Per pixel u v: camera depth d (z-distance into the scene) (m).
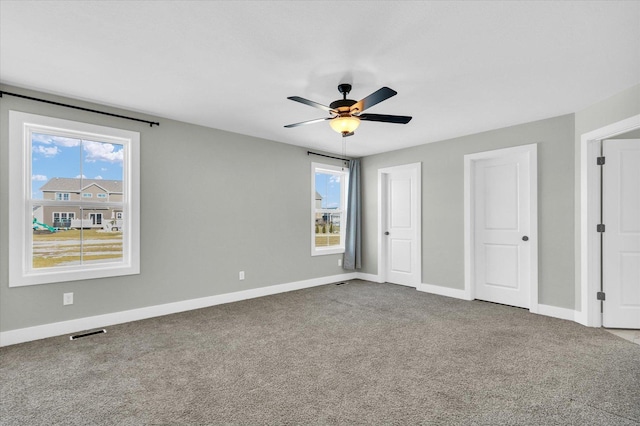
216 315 3.78
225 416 1.84
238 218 4.51
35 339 3.00
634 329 3.27
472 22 1.96
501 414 1.86
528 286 3.99
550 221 3.74
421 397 2.04
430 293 4.87
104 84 2.90
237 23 1.99
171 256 3.88
